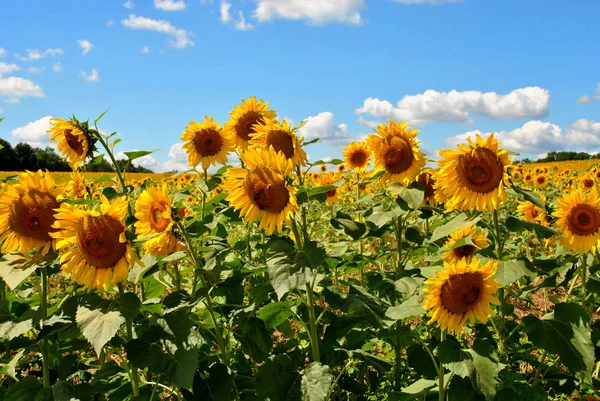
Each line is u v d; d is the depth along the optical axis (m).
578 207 4.75
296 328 6.48
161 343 3.40
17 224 3.58
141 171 49.66
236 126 5.71
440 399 3.74
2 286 4.41
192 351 3.31
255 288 4.11
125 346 3.42
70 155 5.03
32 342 3.52
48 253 3.66
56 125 4.82
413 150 4.95
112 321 3.16
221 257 4.33
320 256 3.45
